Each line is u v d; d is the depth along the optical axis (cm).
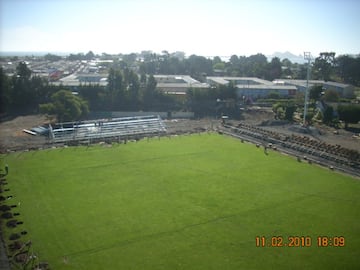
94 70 18712
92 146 6219
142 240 3086
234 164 5256
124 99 9675
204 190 4231
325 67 15850
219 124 8300
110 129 7131
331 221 3453
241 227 3325
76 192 4131
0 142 6394
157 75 15800
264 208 3744
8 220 3416
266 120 8631
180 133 7356
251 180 4584
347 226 3353
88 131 6900
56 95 8012
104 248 2955
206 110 9775
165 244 3028
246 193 4147
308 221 3453
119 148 6100
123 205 3791
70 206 3750
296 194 4128
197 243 3044
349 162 5281
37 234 3172
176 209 3703
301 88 12612
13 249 2936
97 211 3641
